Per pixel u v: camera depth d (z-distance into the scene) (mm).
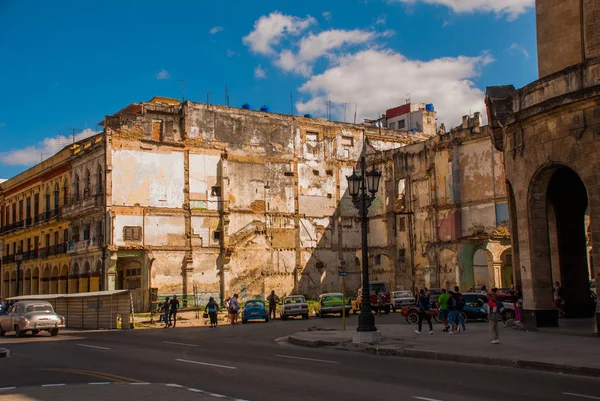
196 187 57781
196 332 34375
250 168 60625
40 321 32375
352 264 65125
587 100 21953
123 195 54625
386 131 68938
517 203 25750
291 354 21547
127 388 13359
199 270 57062
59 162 62594
